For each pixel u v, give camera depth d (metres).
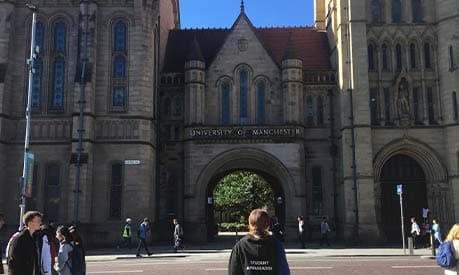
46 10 44.84
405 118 44.62
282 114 47.16
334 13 49.00
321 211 46.66
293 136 45.62
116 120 43.22
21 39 44.44
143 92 43.72
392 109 45.19
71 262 12.12
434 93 45.38
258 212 7.74
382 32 46.00
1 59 42.97
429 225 42.50
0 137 41.69
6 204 42.12
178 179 47.31
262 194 83.56
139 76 43.84
